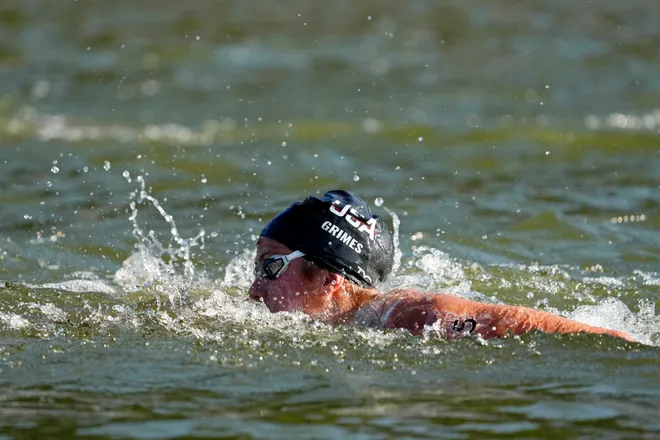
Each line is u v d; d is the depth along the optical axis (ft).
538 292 66.44
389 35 217.97
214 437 41.22
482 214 88.99
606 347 51.42
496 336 52.60
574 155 118.21
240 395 46.32
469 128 137.28
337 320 54.54
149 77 176.04
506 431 42.11
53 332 55.77
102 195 95.66
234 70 183.73
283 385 47.47
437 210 90.53
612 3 253.65
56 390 47.09
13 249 76.95
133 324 57.11
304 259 54.24
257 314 55.36
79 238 80.28
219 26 224.53
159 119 143.33
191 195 95.91
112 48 198.39
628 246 78.43
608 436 41.60
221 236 81.05
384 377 48.42
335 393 46.44
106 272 71.82
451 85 172.55
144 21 225.76
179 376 48.80
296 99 160.35
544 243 79.66
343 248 53.88
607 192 97.45
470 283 68.23
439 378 48.24
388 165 112.16
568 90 168.45
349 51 203.00
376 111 150.71
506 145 125.49
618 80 175.32
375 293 55.47
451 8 248.73
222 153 118.11
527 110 151.94
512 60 193.88
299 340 52.70
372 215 55.67
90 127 137.18
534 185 101.45
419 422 42.91
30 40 201.77
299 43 209.46
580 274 71.00
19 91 161.27
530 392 46.39
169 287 66.18
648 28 222.69
